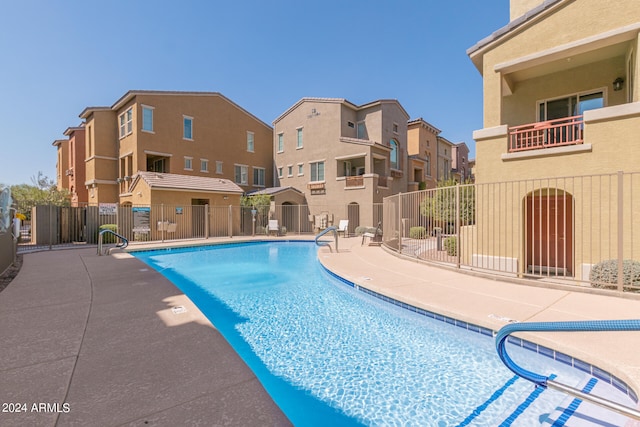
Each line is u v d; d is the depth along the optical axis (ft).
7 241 27.43
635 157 21.12
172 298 17.95
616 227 21.59
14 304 16.75
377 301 20.59
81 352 10.85
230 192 67.87
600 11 23.52
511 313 15.16
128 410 7.59
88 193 80.12
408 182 90.53
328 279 28.73
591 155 22.81
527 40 26.73
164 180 60.08
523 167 25.85
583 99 29.30
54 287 20.67
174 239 57.11
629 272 18.08
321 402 10.54
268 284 27.25
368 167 70.69
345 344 14.97
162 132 71.20
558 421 9.03
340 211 74.95
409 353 13.96
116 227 51.85
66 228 51.98
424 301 17.39
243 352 14.19
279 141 91.50
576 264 23.49
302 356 13.78
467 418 9.50
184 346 11.39
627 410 7.22
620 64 27.32
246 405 7.87
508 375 11.85
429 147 106.52
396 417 9.70
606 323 6.71
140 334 12.54
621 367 9.82
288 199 80.43
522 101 32.32
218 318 18.58
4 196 26.71
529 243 26.99
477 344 14.53
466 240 29.32
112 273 25.54
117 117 75.87
